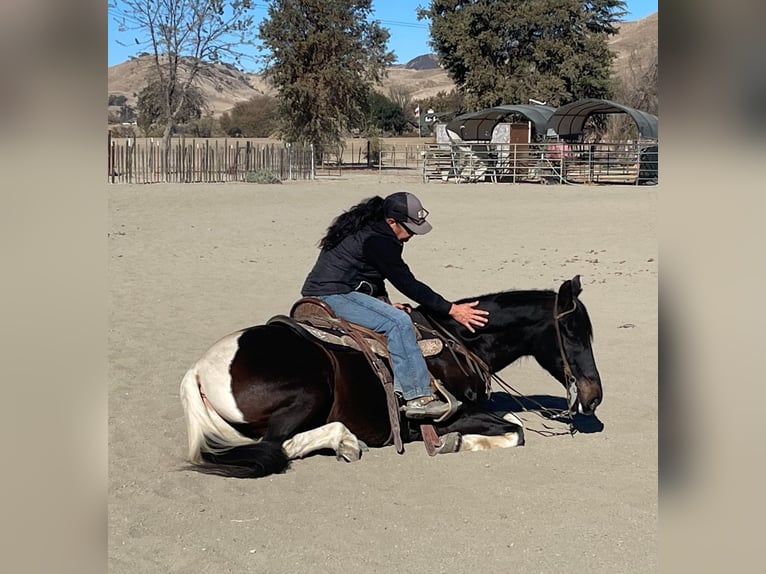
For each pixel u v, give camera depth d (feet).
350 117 170.91
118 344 27.66
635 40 450.71
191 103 172.76
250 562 13.05
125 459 17.49
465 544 13.70
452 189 99.55
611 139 178.70
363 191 93.25
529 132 125.59
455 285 39.22
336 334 17.51
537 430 19.89
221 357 16.83
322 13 163.63
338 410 17.33
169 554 13.28
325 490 15.90
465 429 18.31
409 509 15.10
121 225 60.59
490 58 164.76
